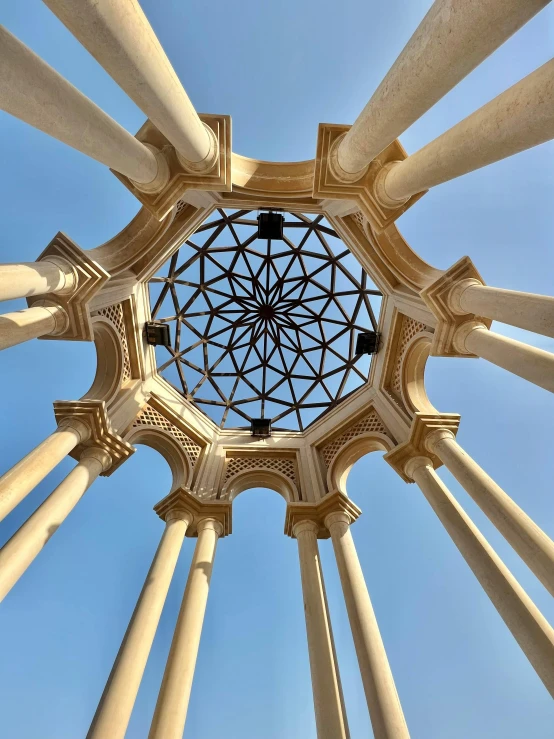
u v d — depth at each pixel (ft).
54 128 16.43
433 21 14.53
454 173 19.66
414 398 33.73
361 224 32.35
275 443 40.98
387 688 21.39
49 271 21.44
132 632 22.62
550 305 19.61
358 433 37.68
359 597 26.09
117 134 19.25
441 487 27.09
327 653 23.72
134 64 15.70
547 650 18.45
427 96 16.66
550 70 13.75
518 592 20.62
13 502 21.06
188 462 36.14
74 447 27.20
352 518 32.50
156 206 24.84
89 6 13.51
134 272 31.91
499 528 22.39
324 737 20.11
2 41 13.50
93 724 18.54
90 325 23.97
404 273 31.86
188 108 19.88
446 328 26.02
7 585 19.36
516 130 15.30
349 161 23.91
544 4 12.35
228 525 32.32
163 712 20.38
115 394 32.96
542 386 20.53
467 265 25.61
